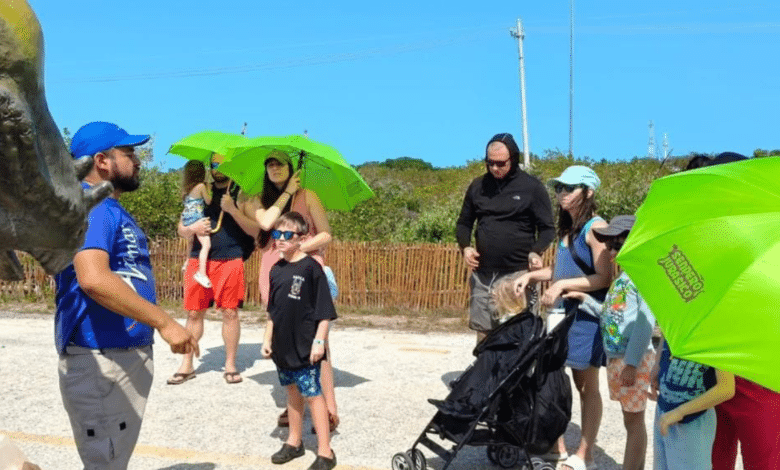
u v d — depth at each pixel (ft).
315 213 21.50
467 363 28.40
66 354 11.84
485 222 22.30
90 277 10.78
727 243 8.66
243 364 27.91
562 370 16.60
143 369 12.26
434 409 22.25
